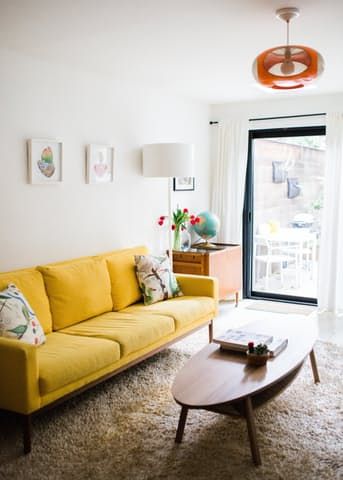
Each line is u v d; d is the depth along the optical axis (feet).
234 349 10.53
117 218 15.96
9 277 11.30
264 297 20.99
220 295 18.24
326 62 13.73
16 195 12.59
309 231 19.79
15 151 12.49
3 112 12.12
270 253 20.74
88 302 12.78
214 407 9.12
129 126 16.20
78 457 8.89
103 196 15.33
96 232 15.16
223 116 20.51
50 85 13.34
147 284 14.46
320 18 10.19
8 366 8.91
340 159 18.04
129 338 11.35
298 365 9.91
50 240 13.62
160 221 17.79
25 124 12.71
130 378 12.39
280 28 10.87
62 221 13.96
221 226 20.75
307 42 11.87
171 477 8.30
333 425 9.99
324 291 18.81
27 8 9.59
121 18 10.16
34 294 11.55
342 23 10.50
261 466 8.59
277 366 9.70
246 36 11.41
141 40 11.67
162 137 17.84
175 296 15.01
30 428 9.00
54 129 13.53
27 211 12.91
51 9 9.65
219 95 18.67
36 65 12.92
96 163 14.87
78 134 14.30
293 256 20.27
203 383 8.99
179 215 18.24
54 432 9.74
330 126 18.10
